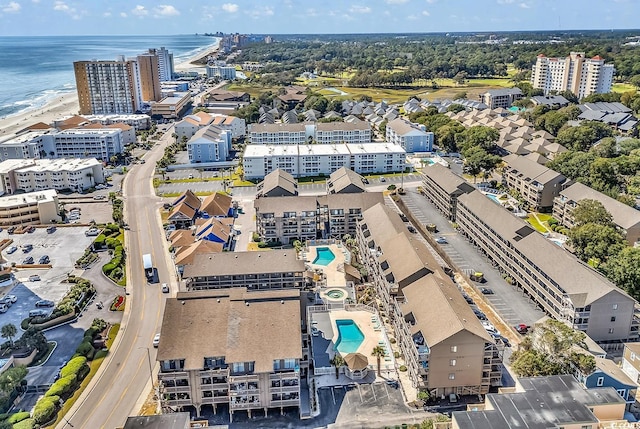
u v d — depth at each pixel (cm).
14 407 12300
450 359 12050
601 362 12188
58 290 17762
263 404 11888
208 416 12000
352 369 13000
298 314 12631
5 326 13938
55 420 11762
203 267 16612
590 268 15925
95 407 12194
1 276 18500
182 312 12619
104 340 14750
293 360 11838
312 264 19425
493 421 9712
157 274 18725
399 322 14088
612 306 13975
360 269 18738
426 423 10750
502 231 18150
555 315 15088
